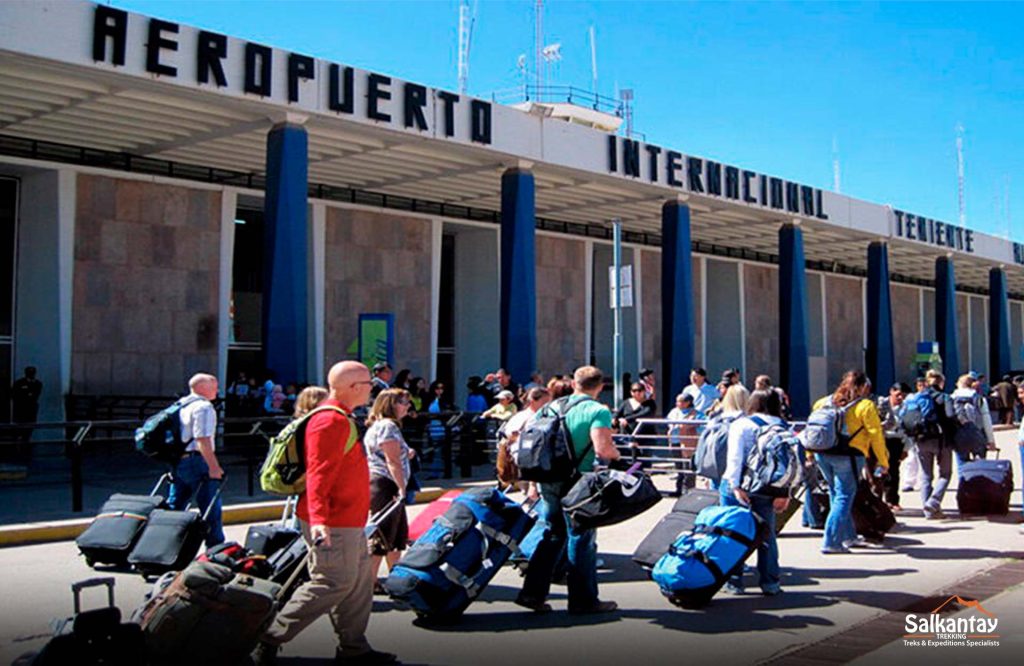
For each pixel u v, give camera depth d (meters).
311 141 19.55
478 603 7.38
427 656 5.94
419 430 16.14
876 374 32.38
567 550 7.48
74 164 20.06
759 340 37.12
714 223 29.95
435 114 18.92
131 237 20.91
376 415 7.39
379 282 25.52
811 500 10.85
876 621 6.78
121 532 8.11
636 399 15.38
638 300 32.41
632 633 6.46
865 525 9.84
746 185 26.25
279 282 16.77
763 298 37.59
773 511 7.54
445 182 23.92
